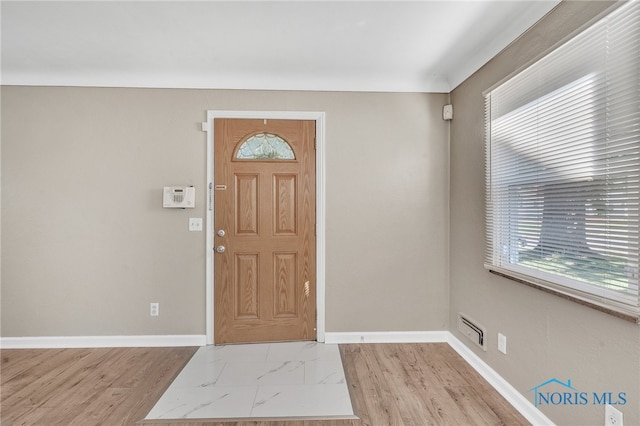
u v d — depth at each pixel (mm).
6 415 1916
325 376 2365
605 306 1399
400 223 2953
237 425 1840
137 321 2863
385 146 2957
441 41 2312
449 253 2967
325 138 2936
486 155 2354
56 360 2594
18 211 2799
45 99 2807
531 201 1901
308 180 2957
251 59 2609
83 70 2764
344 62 2662
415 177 2953
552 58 1729
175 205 2799
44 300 2820
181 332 2885
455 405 2021
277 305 2955
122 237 2848
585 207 1530
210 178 2877
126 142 2846
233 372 2420
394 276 2953
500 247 2205
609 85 1404
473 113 2564
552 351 1729
